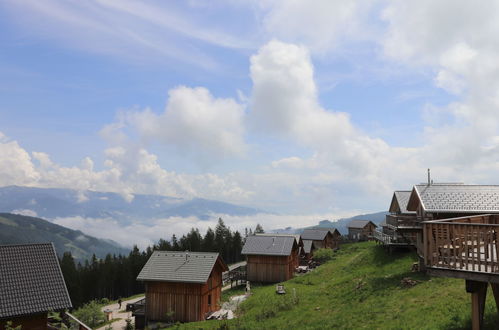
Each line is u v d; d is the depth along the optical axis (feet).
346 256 211.20
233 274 182.80
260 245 175.73
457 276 35.65
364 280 93.30
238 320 90.94
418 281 77.00
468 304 52.26
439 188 91.61
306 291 115.44
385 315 61.98
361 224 324.60
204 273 113.50
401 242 117.91
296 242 188.14
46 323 63.00
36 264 68.64
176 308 113.29
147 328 110.73
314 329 65.82
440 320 49.44
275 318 84.12
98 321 130.82
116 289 244.83
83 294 231.30
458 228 36.09
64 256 235.20
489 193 87.71
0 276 64.34
